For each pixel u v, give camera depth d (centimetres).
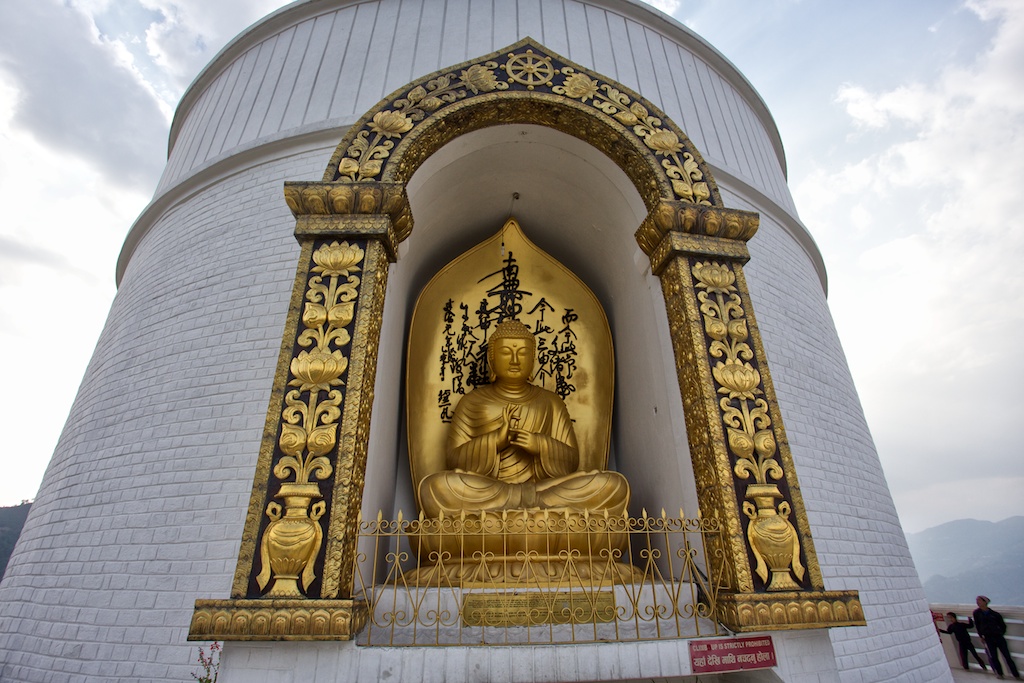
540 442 755
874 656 788
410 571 634
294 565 443
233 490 741
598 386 870
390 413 741
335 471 480
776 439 564
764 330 1001
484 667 446
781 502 535
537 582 532
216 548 707
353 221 600
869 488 974
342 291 564
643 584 542
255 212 997
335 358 528
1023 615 1324
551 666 453
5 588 867
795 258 1204
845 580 823
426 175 745
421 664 441
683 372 618
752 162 1281
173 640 662
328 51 1171
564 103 732
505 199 927
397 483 820
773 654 482
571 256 996
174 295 962
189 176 1116
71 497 830
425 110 696
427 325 888
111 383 928
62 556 770
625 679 462
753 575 497
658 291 707
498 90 727
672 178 698
